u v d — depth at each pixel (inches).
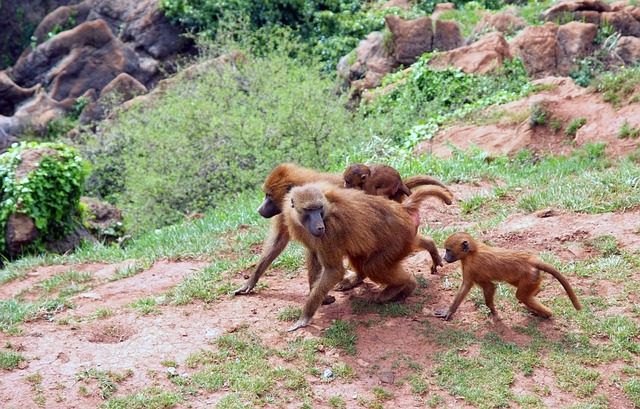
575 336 262.7
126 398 231.1
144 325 279.4
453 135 557.3
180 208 611.5
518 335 265.9
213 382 241.6
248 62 749.3
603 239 325.1
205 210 598.5
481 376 244.7
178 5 1005.8
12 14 1169.4
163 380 242.4
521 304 283.7
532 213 368.8
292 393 238.4
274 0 984.9
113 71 994.1
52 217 493.4
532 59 723.4
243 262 336.8
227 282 316.8
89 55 997.2
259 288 310.5
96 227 538.3
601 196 370.0
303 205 247.8
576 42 741.3
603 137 490.6
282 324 277.6
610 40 749.3
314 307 269.9
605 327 266.5
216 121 626.8
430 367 249.4
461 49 702.5
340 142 615.8
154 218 591.8
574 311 276.7
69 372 244.2
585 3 820.6
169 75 950.4
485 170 460.1
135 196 612.4
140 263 362.6
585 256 316.8
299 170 291.9
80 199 540.4
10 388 233.8
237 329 274.2
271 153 600.7
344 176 317.1
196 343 264.4
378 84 781.9
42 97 949.2
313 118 620.7
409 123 622.5
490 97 625.0
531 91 601.0
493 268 262.5
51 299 325.4
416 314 279.6
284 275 324.8
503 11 897.5
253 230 394.0
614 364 250.2
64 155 500.1
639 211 348.5
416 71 695.1
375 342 263.1
